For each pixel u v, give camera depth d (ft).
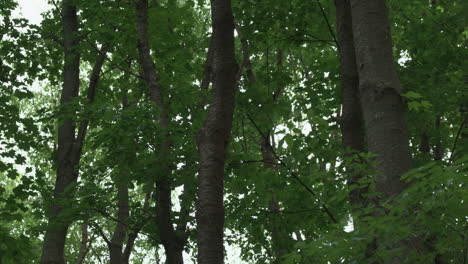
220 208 20.93
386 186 14.94
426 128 34.45
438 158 36.86
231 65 23.11
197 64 42.78
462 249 12.13
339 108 38.58
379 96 15.97
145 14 33.83
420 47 33.24
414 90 30.14
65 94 40.24
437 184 11.53
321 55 42.65
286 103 24.80
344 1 25.70
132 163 29.30
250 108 24.67
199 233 20.67
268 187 27.27
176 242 30.45
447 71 32.12
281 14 35.63
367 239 12.17
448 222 11.75
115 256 39.29
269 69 40.22
